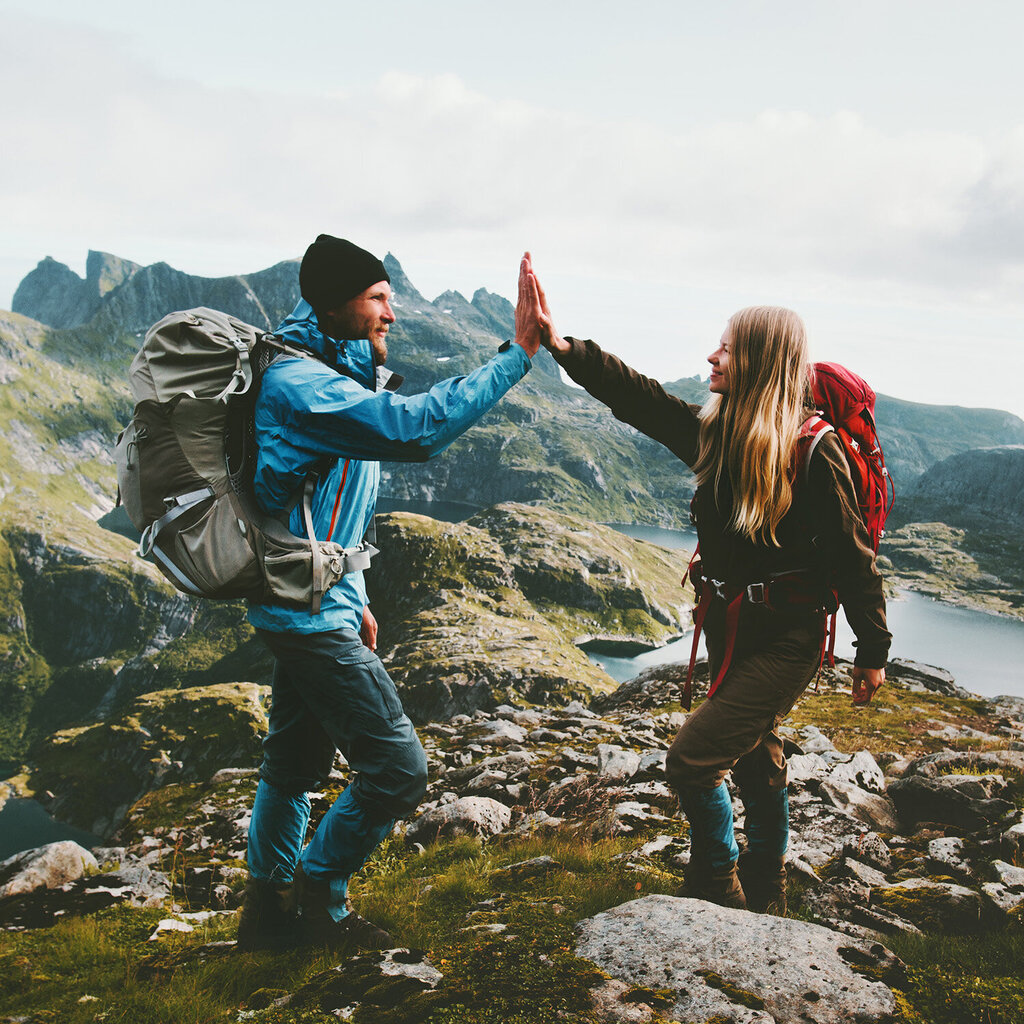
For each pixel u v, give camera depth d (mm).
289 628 2988
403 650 162500
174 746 139000
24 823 136250
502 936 3348
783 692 3301
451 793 8148
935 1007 2713
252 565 2883
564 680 137750
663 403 3541
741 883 3885
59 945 4836
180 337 2885
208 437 2871
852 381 3180
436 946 3385
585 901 3848
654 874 4461
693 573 3557
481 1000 2775
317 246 3092
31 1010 3660
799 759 6879
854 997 2682
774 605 3250
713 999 2666
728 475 3227
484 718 13688
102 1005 3494
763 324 3068
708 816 3475
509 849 5832
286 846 3680
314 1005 2947
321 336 3148
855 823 5148
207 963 3689
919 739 9781
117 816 135500
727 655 3387
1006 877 4082
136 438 2855
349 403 2826
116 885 6527
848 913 3803
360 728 3148
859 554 3076
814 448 3029
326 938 3545
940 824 5457
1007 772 6656
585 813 6516
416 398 2854
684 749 3342
